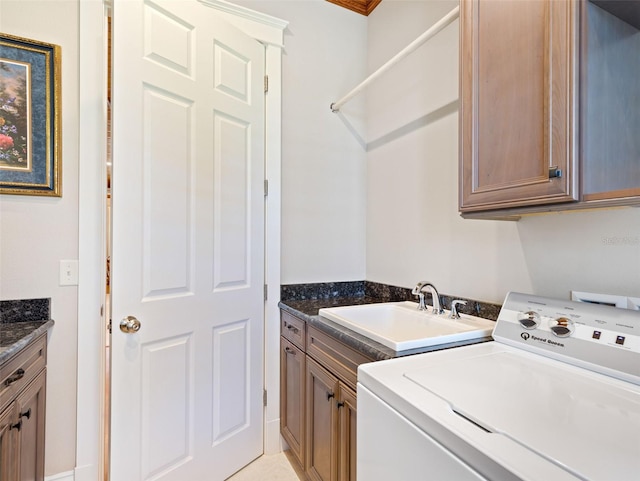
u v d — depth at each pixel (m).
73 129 1.54
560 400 0.71
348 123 2.25
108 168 1.57
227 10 1.82
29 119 1.47
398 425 0.74
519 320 1.09
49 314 1.49
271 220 1.94
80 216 1.53
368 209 2.27
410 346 1.07
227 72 1.71
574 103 0.82
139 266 1.37
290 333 1.81
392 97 2.05
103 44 1.57
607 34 0.87
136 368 1.36
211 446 1.62
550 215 1.20
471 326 1.28
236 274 1.75
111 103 1.32
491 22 1.04
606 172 0.86
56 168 1.51
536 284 1.25
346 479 1.25
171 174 1.48
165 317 1.45
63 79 1.52
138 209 1.37
